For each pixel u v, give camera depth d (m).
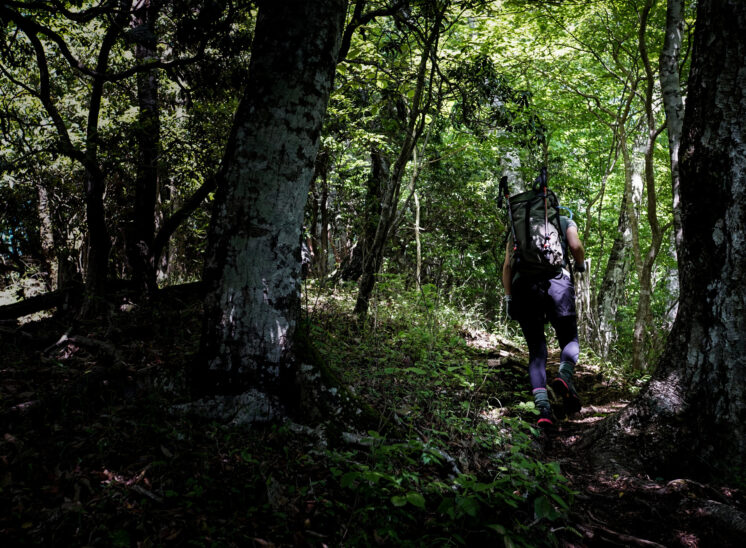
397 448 2.36
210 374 2.83
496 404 4.20
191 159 5.85
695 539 2.34
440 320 6.14
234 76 5.00
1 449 2.32
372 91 8.10
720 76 3.05
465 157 10.40
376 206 9.80
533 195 3.96
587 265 7.98
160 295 5.08
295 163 2.87
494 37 7.83
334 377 3.09
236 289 2.82
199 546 1.88
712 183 3.07
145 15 4.96
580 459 3.32
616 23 7.80
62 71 5.73
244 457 2.37
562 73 8.84
